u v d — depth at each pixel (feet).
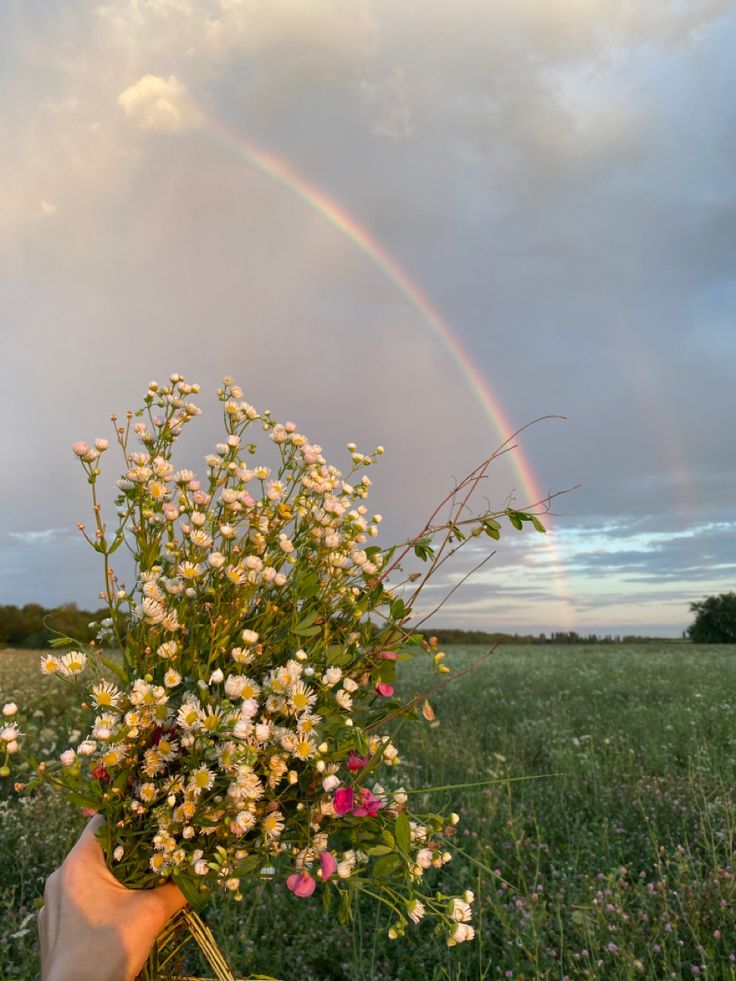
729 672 44.16
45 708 22.53
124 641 4.80
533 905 10.18
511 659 62.90
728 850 11.88
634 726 24.66
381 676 5.31
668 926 9.66
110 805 4.28
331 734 4.62
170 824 4.19
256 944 9.91
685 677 41.96
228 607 4.77
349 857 4.65
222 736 4.09
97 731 4.02
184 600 4.77
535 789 16.94
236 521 5.21
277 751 4.45
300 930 10.28
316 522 5.46
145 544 4.93
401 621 5.33
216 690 4.39
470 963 9.66
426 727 22.66
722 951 9.61
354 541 5.58
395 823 4.61
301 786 4.72
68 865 4.32
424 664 45.80
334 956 9.86
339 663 4.90
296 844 4.68
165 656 4.42
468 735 23.40
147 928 4.17
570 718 27.37
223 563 4.91
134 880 4.42
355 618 5.29
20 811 13.60
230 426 5.84
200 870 4.11
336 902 10.82
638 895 10.63
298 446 5.91
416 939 10.30
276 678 4.40
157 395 5.50
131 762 4.32
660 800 15.48
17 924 9.72
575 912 9.73
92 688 4.43
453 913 4.73
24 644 39.37
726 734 22.82
